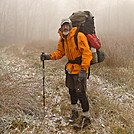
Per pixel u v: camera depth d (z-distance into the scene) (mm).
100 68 5777
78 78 2404
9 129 2615
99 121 2881
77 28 2426
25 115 2998
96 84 4582
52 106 3455
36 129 2650
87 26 2428
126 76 4988
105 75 5203
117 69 5508
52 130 2672
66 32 2385
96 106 3289
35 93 3898
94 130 2670
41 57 2971
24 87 3742
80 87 2557
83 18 2461
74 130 2682
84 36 2373
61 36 2541
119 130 2607
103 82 4754
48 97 3838
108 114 3082
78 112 3174
